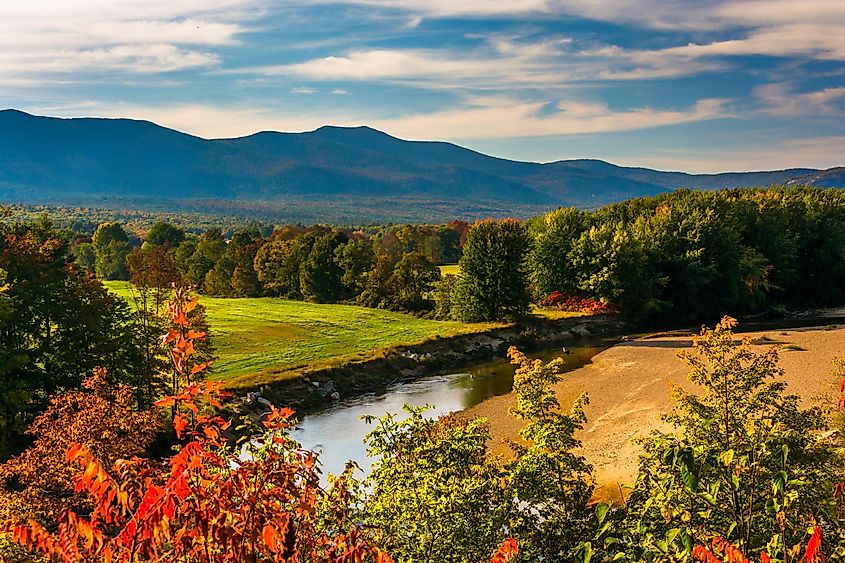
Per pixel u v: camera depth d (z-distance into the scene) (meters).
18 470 20.25
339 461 36.88
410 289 93.56
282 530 5.32
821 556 7.53
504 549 7.70
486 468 16.11
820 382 40.75
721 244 83.25
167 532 4.92
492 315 77.69
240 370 56.69
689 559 9.40
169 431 34.91
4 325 35.47
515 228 78.69
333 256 103.12
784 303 90.12
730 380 15.66
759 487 12.37
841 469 14.88
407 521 13.85
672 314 83.06
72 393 25.27
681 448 8.95
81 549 5.57
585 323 78.00
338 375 54.72
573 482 16.19
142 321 41.81
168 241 151.75
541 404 17.81
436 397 51.19
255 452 8.70
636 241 81.38
